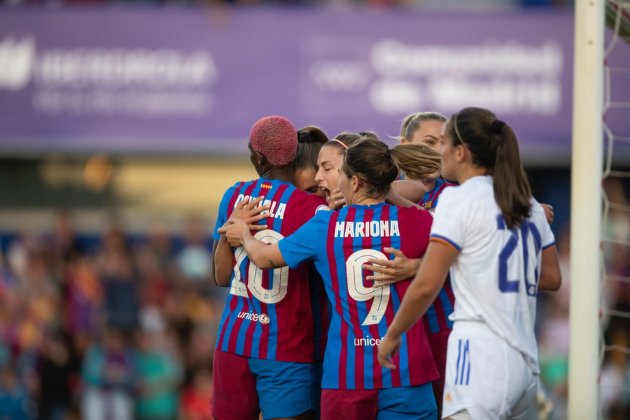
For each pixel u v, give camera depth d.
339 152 18.30
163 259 47.94
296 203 18.14
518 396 15.64
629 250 45.38
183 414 44.66
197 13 45.34
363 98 44.62
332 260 17.09
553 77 44.41
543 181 48.72
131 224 50.47
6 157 49.72
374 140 17.47
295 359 17.98
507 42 44.53
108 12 45.38
